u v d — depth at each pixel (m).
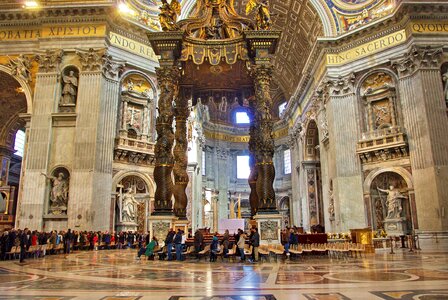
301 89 26.61
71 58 18.12
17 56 18.28
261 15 11.03
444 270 7.23
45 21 18.09
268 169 10.15
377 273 6.78
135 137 19.67
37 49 18.14
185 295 4.46
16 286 5.35
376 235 16.28
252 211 12.98
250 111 13.33
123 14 19.11
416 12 17.53
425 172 16.47
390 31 18.62
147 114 20.12
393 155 17.95
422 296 4.22
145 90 20.34
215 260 9.99
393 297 4.17
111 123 18.12
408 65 17.73
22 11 17.91
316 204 26.23
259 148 10.29
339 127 19.67
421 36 17.45
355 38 19.88
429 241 15.61
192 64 11.76
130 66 19.52
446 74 17.33
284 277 6.25
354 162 19.06
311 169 26.84
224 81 12.93
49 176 16.92
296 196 30.39
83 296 4.41
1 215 21.66
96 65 17.81
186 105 13.43
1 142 23.00
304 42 25.62
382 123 18.83
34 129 17.19
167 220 10.52
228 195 36.56
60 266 8.75
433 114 16.61
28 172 16.75
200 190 29.34
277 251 9.62
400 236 16.47
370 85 19.55
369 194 18.36
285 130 36.31
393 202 17.70
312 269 7.66
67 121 17.50
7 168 23.39
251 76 10.72
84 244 15.51
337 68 20.36
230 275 6.61
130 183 19.30
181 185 13.21
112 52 18.77
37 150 16.95
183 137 13.43
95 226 16.55
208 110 36.03
